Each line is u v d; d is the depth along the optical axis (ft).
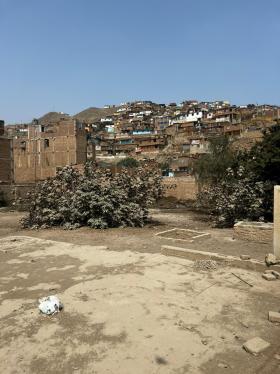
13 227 67.77
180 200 112.16
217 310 23.49
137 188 65.72
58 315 22.97
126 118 438.81
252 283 28.68
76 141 182.91
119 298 25.66
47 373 16.65
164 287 27.91
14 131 330.75
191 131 269.03
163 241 46.55
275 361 17.53
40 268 34.09
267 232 44.68
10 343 19.45
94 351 18.49
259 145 68.64
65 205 62.23
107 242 46.65
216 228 60.90
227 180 67.77
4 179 158.30
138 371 16.72
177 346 18.92
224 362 17.46
